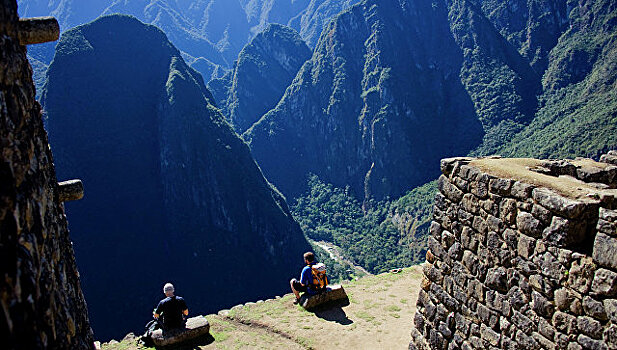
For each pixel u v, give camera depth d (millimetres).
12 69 3539
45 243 3754
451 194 6793
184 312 9398
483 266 6117
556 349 5016
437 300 7133
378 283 12117
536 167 6547
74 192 5367
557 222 4957
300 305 10641
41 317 3209
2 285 2605
